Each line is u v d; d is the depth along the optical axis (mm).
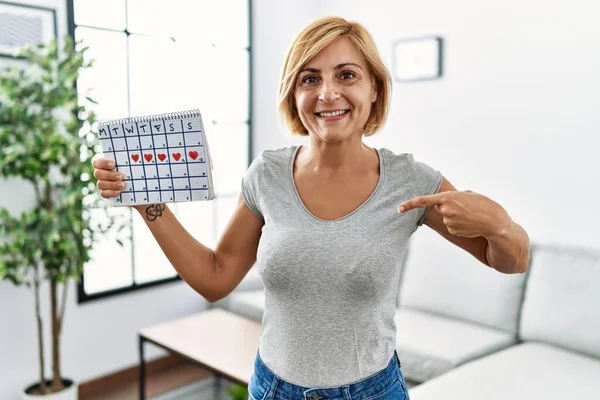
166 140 969
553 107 2531
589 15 2381
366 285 907
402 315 2643
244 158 3512
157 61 2969
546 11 2514
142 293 3014
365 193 969
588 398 1794
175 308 3180
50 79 2201
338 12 3482
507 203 2742
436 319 2588
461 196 840
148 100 2945
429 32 2969
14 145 2127
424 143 3059
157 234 1050
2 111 2131
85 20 2643
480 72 2775
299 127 1100
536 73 2574
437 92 2965
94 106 2689
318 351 941
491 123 2762
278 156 1052
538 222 2635
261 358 1020
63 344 2707
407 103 3113
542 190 2607
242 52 3395
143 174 1000
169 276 3148
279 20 3557
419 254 2775
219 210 3416
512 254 869
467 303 2547
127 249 2951
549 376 1952
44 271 2592
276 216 981
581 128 2451
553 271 2326
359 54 961
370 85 989
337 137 937
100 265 2854
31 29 2406
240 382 2023
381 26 3207
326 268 912
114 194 1014
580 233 2498
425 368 2178
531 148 2627
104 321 2861
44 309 2619
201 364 2182
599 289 2170
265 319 1021
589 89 2410
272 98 3605
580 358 2137
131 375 3002
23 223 2201
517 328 2418
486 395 1815
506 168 2727
